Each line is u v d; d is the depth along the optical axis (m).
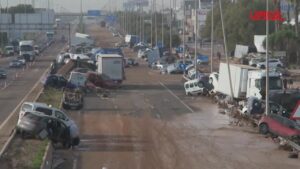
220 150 60.62
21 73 174.62
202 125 77.50
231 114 86.00
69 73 135.88
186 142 65.19
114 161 54.88
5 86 134.38
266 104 73.94
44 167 48.50
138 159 55.78
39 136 59.50
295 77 139.75
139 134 70.50
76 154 58.25
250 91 91.75
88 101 105.94
